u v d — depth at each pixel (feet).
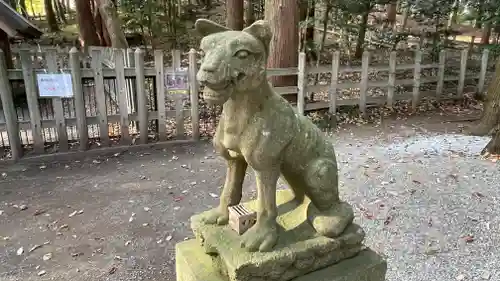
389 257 12.26
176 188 17.31
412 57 37.29
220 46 5.90
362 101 26.55
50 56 18.97
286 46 24.64
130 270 12.13
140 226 14.44
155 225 14.49
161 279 11.74
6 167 19.19
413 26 53.88
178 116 21.95
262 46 6.17
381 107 28.14
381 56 38.60
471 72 31.53
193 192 16.98
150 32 43.39
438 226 13.88
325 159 7.14
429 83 33.53
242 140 6.57
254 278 6.68
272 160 6.63
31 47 34.96
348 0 33.68
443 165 18.92
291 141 6.80
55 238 13.73
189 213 15.31
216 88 5.87
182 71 21.25
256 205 7.98
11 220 14.80
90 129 23.75
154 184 17.66
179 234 13.96
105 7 29.27
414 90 28.12
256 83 6.12
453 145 21.59
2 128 19.20
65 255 12.84
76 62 19.35
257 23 6.10
